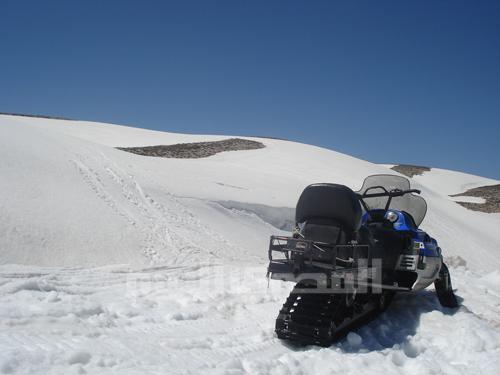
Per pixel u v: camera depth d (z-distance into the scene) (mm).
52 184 12641
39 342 4230
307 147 45719
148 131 59812
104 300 6191
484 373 4523
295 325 5082
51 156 15305
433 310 6672
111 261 9609
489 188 63656
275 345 5145
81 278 7512
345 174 34406
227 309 6473
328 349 4949
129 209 13078
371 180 7270
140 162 19812
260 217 17219
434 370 4562
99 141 50531
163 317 5691
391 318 6441
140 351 4359
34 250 9078
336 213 5184
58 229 10156
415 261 6422
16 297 5676
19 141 15898
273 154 40688
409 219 6961
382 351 5062
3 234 9172
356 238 5277
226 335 5301
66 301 5688
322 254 5047
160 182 16875
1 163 12734
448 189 64062
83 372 3684
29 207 10680
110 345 4418
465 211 36844
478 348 5082
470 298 7684
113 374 3723
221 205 16609
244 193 19062
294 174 32281
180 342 4758
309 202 5324
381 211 6871
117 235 10922
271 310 6602
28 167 13195
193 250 11492
